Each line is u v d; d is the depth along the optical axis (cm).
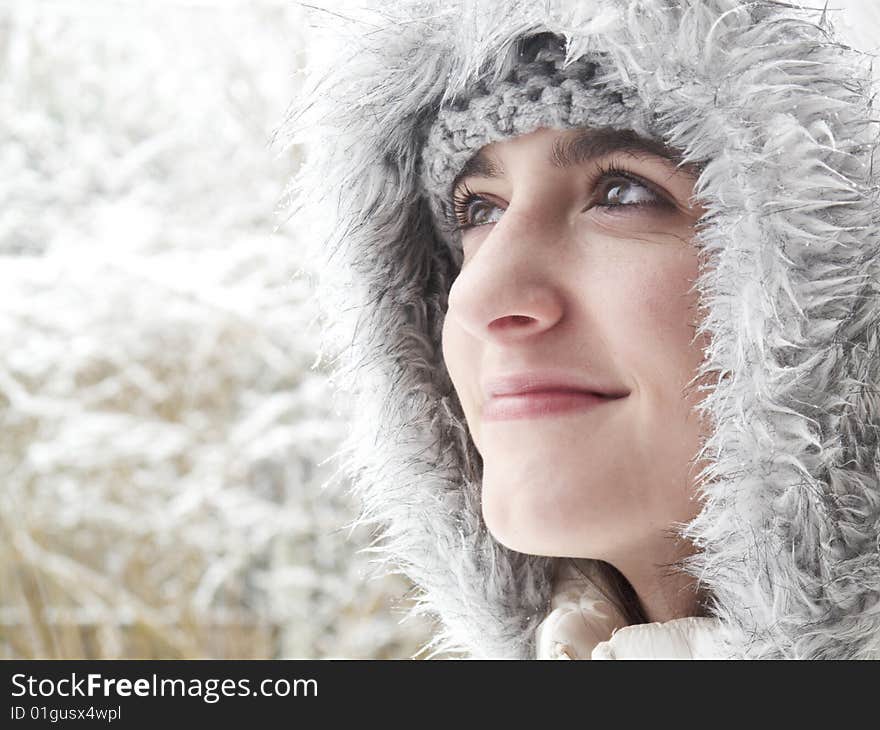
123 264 593
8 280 603
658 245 135
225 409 588
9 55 667
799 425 124
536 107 137
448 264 178
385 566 201
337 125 164
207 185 628
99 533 577
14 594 554
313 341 557
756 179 125
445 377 181
